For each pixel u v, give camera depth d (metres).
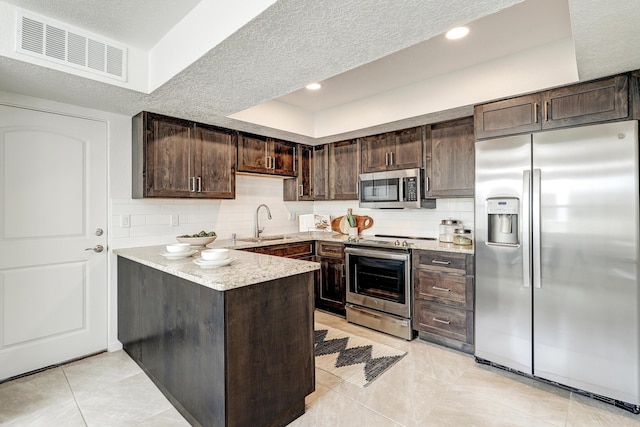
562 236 2.16
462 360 2.64
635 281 1.93
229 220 3.76
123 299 2.75
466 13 1.45
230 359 1.59
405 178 3.35
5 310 2.33
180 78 2.11
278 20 1.49
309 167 4.27
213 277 1.68
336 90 3.17
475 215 2.57
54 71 1.97
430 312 2.96
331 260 3.80
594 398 2.09
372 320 3.33
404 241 3.41
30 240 2.44
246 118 3.13
